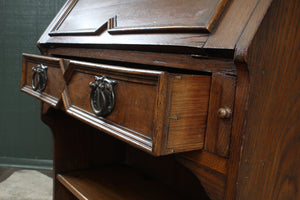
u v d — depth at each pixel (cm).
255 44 54
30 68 125
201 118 62
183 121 60
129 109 67
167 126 58
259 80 57
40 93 115
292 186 71
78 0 131
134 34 80
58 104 100
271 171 65
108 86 72
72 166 155
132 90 66
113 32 88
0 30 228
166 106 57
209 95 62
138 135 64
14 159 240
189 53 65
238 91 57
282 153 67
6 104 236
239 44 54
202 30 62
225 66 59
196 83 60
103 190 134
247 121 56
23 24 224
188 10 70
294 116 67
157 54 74
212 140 62
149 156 155
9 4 223
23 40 227
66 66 94
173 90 57
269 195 66
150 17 80
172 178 141
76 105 91
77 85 90
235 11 60
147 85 62
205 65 63
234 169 58
